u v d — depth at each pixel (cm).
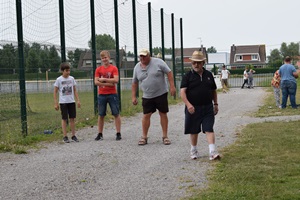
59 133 1089
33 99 1371
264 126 1098
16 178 666
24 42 1045
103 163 753
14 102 1073
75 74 1392
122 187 607
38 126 1148
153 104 924
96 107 1405
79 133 1111
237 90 3166
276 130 1018
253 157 745
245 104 1902
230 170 663
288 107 1616
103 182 636
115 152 848
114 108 1003
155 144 929
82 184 629
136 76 946
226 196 538
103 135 1080
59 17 1214
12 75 1041
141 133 1099
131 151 855
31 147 918
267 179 606
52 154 843
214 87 765
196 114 753
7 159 802
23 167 736
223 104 1936
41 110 1380
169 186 604
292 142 862
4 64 1039
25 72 1080
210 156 744
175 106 1903
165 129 934
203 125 752
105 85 996
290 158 727
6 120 1095
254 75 4206
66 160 782
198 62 746
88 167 727
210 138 748
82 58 1389
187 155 799
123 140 995
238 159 736
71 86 1000
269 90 3016
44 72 1167
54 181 646
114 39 1577
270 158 733
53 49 1194
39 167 734
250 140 906
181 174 663
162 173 675
